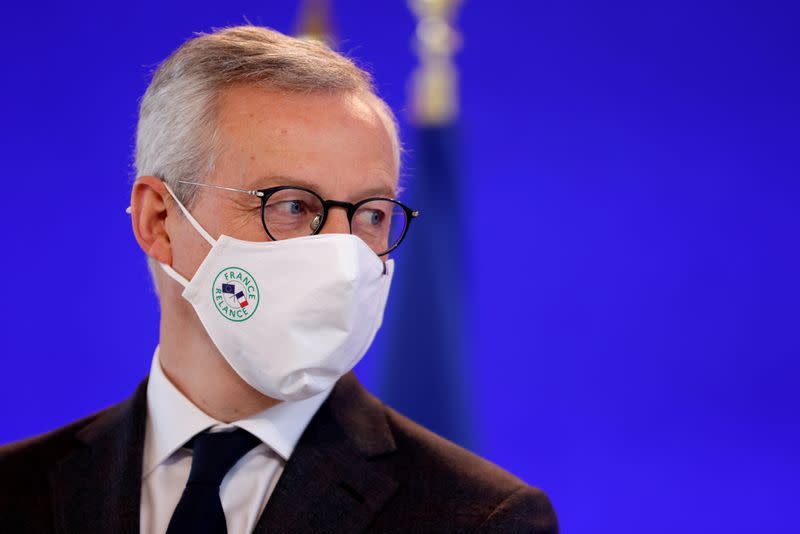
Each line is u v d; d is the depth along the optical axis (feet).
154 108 23.73
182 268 23.09
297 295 21.56
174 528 21.57
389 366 55.62
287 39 23.80
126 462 23.08
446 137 56.95
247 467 22.84
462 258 56.29
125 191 55.62
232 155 22.27
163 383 23.68
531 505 22.71
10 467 23.93
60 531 22.70
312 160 21.89
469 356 55.57
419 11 57.26
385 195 22.88
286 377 21.84
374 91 24.23
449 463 23.31
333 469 22.75
